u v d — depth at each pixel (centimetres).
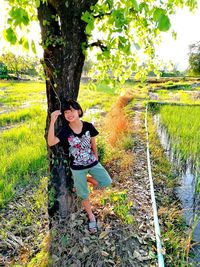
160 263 345
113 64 440
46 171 651
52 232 378
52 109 374
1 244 396
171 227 443
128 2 251
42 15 331
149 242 390
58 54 347
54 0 319
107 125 995
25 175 616
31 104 1961
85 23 344
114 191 518
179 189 586
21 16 220
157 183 592
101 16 338
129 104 1788
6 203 511
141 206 485
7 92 2811
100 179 386
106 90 2945
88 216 417
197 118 1226
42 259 352
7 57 380
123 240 375
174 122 1150
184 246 392
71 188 409
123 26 260
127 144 805
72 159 369
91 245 359
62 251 354
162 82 4234
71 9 326
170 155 785
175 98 2214
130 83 3966
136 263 347
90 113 1477
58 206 402
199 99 2136
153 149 800
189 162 728
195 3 311
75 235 370
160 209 478
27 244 400
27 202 512
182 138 891
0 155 729
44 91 2983
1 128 1170
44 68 355
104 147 666
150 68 466
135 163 688
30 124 1183
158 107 1658
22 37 264
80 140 359
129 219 408
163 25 218
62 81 358
